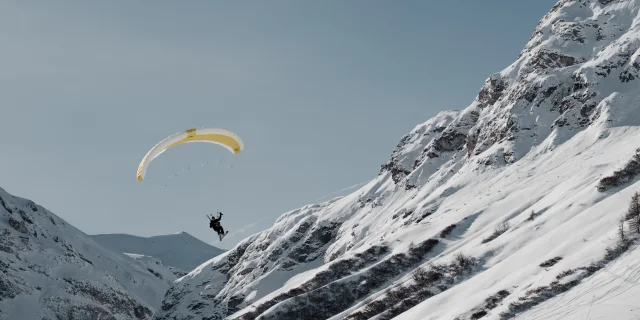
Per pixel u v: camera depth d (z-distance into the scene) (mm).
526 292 67000
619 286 51469
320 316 152750
